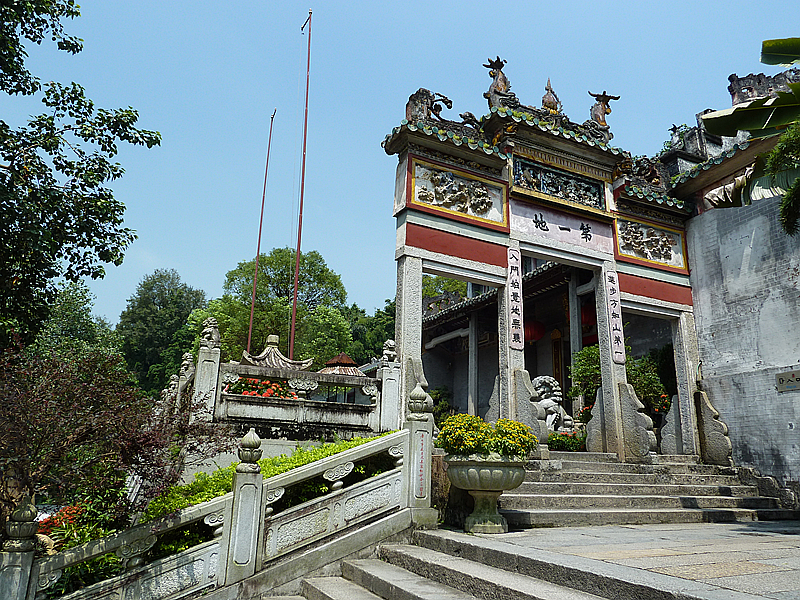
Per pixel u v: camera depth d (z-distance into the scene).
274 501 5.71
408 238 9.96
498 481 6.15
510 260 10.81
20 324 9.45
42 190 8.98
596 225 12.07
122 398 5.09
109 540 4.92
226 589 5.27
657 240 12.70
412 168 10.38
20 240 8.78
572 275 14.91
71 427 4.84
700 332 12.40
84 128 9.65
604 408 11.28
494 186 11.15
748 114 8.12
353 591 5.16
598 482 8.86
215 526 5.36
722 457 11.12
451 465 6.41
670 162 13.70
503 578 4.35
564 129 12.08
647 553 4.75
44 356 5.27
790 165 8.02
